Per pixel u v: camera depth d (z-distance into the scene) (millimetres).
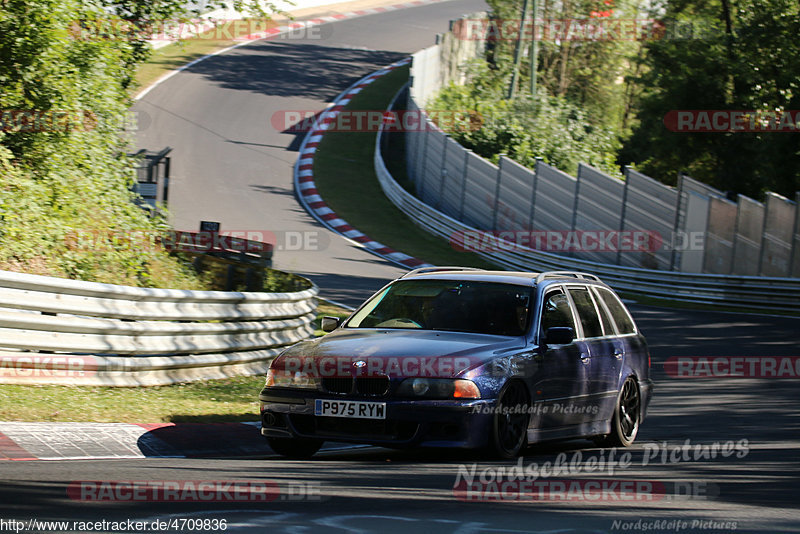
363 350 16328
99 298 22781
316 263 70938
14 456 15328
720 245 73312
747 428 24078
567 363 18281
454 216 100750
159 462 15602
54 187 35938
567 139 110625
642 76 99375
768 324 55344
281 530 9961
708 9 104562
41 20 33844
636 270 72875
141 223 40344
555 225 87312
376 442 15750
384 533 9977
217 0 47938
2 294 20609
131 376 23547
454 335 17422
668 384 33781
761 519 11477
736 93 90000
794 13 85500
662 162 102625
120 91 41656
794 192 85750
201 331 25875
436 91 129375
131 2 45375
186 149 108500
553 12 138000
